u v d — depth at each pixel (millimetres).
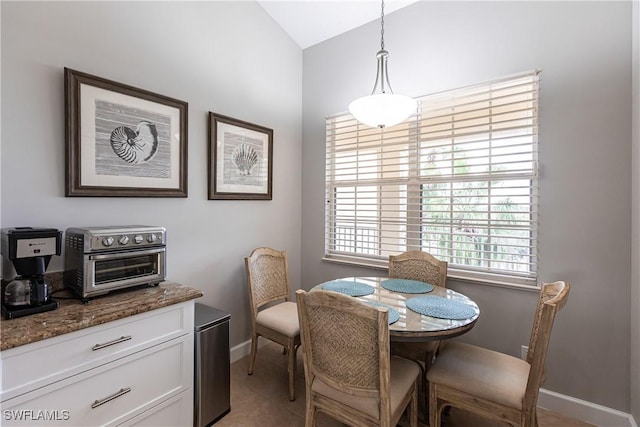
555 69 1891
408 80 2492
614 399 1754
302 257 3232
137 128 1894
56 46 1591
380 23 2648
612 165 1735
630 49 1680
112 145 1787
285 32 2969
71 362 1216
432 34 2369
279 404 2000
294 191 3148
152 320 1492
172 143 2076
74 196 1648
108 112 1766
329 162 3037
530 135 1982
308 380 1479
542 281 1958
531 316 1984
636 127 1624
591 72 1784
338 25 2811
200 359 1726
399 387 1426
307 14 2734
